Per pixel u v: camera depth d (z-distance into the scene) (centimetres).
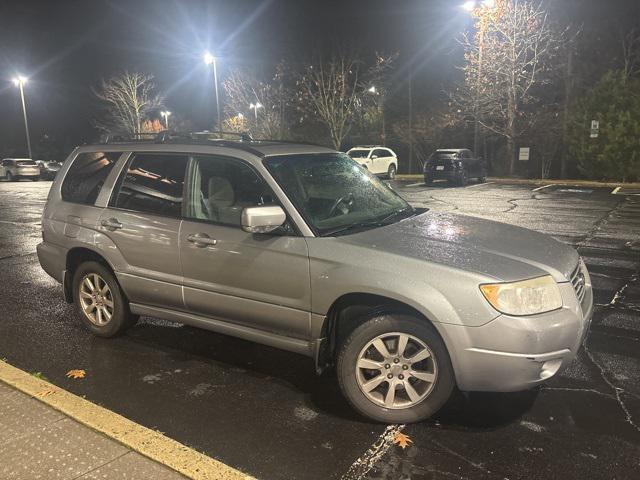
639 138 2286
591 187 2150
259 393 407
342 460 319
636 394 396
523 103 2848
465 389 341
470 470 308
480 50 2583
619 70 2523
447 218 450
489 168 2930
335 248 367
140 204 469
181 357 475
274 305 391
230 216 417
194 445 336
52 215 530
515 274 335
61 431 336
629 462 313
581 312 348
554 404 381
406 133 3341
